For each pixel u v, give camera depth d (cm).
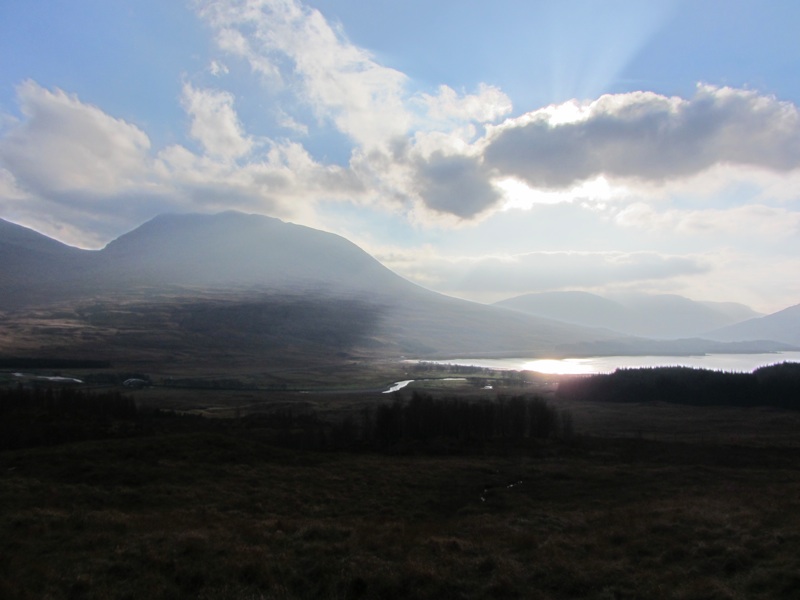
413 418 5781
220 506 2911
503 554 1856
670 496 3212
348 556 1800
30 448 4462
